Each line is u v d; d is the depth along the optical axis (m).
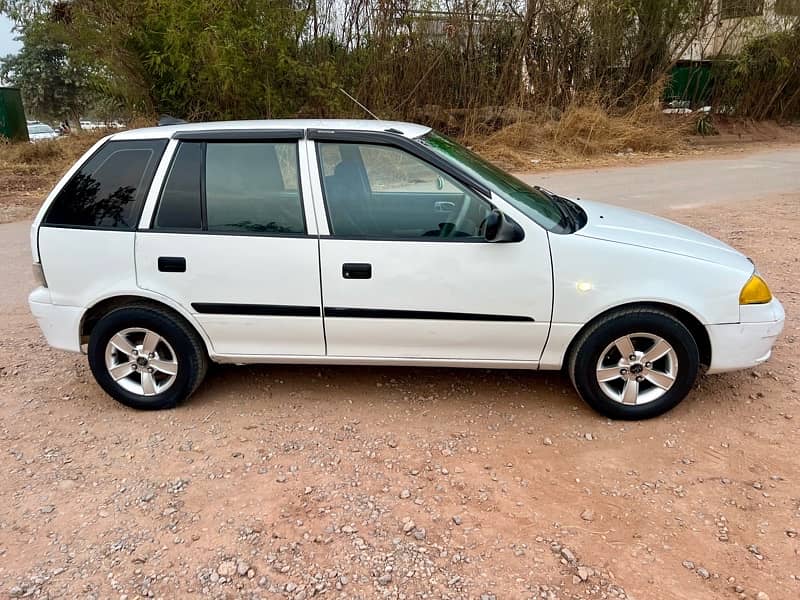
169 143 3.60
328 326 3.55
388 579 2.50
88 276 3.62
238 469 3.22
